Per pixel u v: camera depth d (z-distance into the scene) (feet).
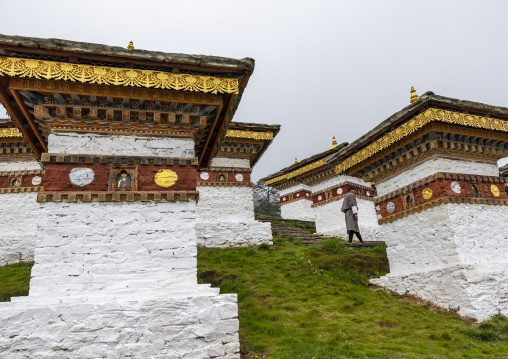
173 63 25.07
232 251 50.44
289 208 93.09
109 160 24.64
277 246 54.54
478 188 36.24
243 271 39.81
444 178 34.60
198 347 20.70
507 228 35.86
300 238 62.13
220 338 21.12
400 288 37.24
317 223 73.31
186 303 21.27
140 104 25.29
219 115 29.48
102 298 20.99
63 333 19.54
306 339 24.59
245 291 33.55
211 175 60.18
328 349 22.97
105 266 22.34
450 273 32.45
